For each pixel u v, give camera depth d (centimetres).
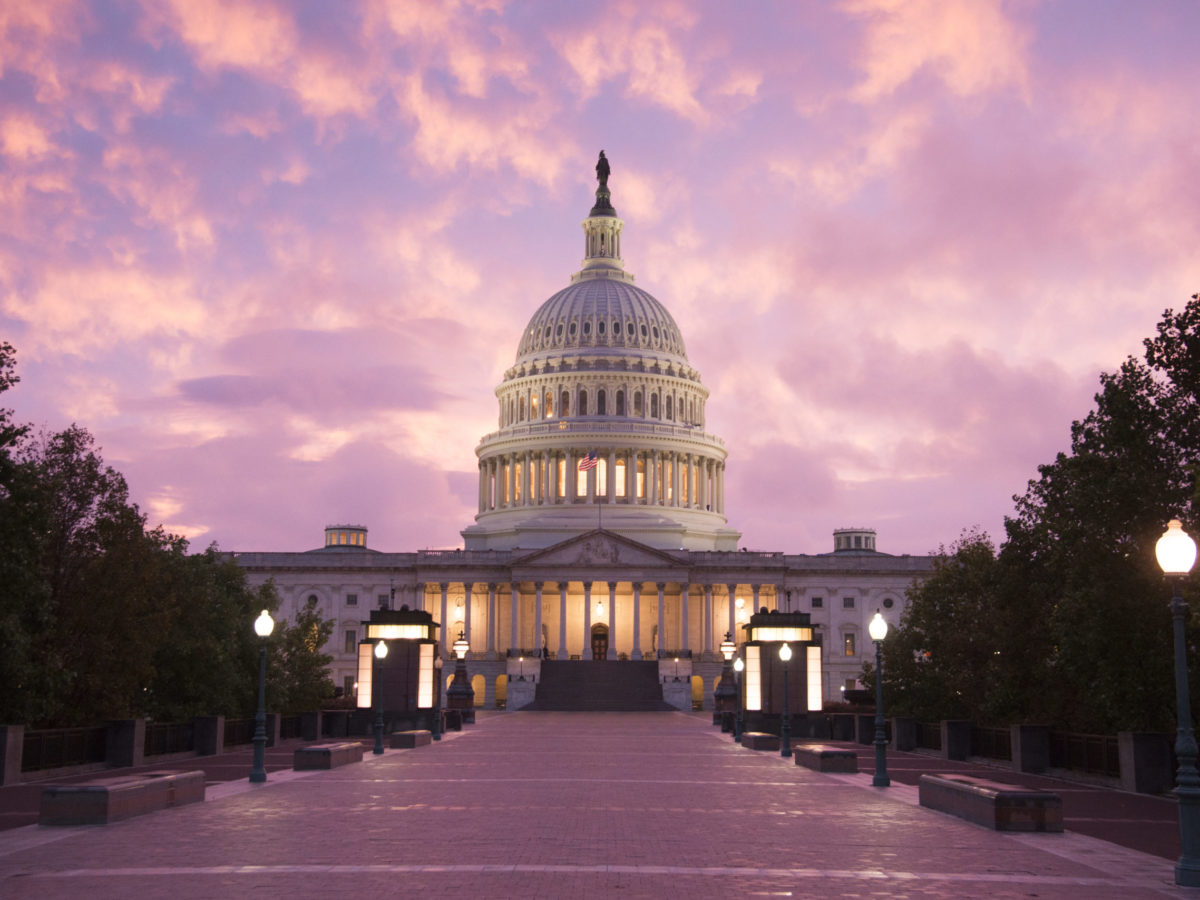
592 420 17088
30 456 5000
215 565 7131
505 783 3544
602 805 2966
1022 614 5247
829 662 15200
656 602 15562
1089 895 1842
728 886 1867
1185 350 4288
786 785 3584
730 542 17462
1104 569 4241
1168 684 4081
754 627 6700
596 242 19300
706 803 3039
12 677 4184
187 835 2378
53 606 4616
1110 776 3812
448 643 15200
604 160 19950
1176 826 2752
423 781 3597
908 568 15338
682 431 17288
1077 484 4462
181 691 6062
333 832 2428
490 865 2034
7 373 4319
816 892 1830
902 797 3241
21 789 3491
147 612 5144
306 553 15538
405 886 1838
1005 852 2248
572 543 14812
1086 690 4538
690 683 13100
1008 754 4538
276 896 1758
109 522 5028
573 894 1784
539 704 12344
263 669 3581
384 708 6431
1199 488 3541
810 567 15375
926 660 6712
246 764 4453
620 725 8419
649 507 16912
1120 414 4356
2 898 1741
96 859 2084
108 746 4284
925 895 1822
